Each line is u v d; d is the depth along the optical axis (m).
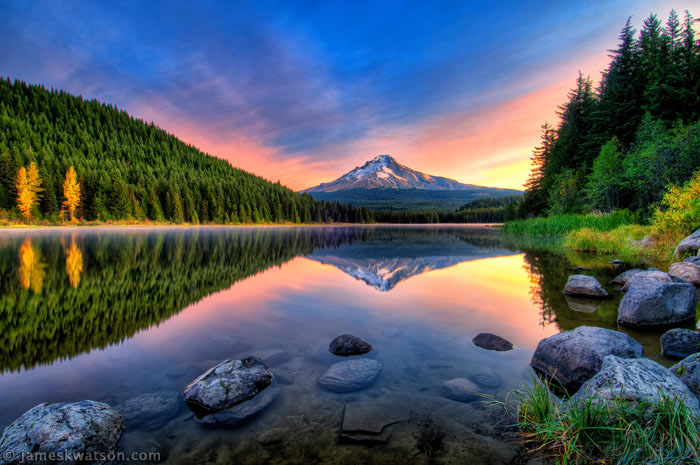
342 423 3.04
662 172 20.53
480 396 3.48
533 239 28.41
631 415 2.69
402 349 4.83
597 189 29.88
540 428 2.83
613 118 31.53
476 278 10.70
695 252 10.65
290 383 3.83
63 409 2.91
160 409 3.26
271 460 2.56
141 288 9.15
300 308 7.18
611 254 16.30
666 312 5.55
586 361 3.70
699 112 23.80
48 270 11.67
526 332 5.53
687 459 2.32
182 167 119.81
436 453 2.63
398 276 11.33
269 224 99.62
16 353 4.71
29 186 53.28
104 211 63.97
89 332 5.61
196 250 20.09
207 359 4.53
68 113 139.88
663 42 29.03
